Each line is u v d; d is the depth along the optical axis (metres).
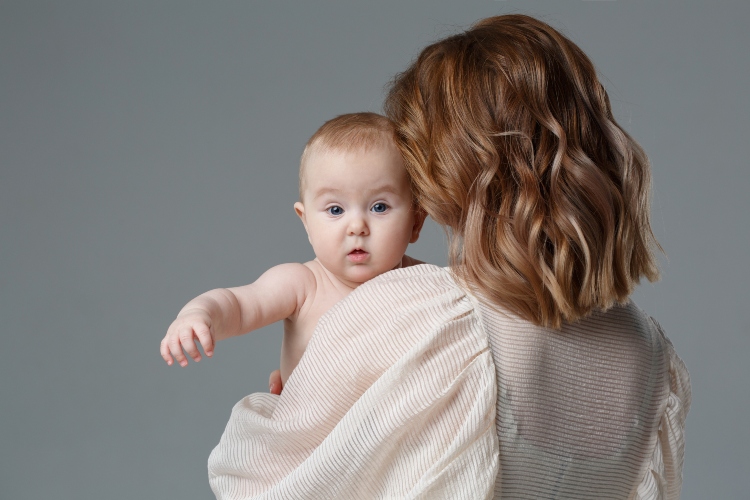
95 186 3.16
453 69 1.03
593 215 0.98
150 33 3.12
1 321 3.19
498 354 0.97
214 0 3.12
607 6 3.12
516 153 0.98
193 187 3.16
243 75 3.13
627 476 1.06
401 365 0.94
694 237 3.20
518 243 0.96
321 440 1.00
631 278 1.05
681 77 3.14
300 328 1.24
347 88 3.14
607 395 1.03
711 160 3.17
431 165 1.03
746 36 3.11
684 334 3.21
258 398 1.13
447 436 0.94
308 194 1.19
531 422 0.97
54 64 3.14
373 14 3.13
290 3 3.13
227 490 1.05
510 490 0.97
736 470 3.18
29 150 3.17
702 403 3.20
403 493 0.95
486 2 3.13
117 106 3.14
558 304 0.95
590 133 1.02
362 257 1.16
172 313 3.16
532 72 1.00
